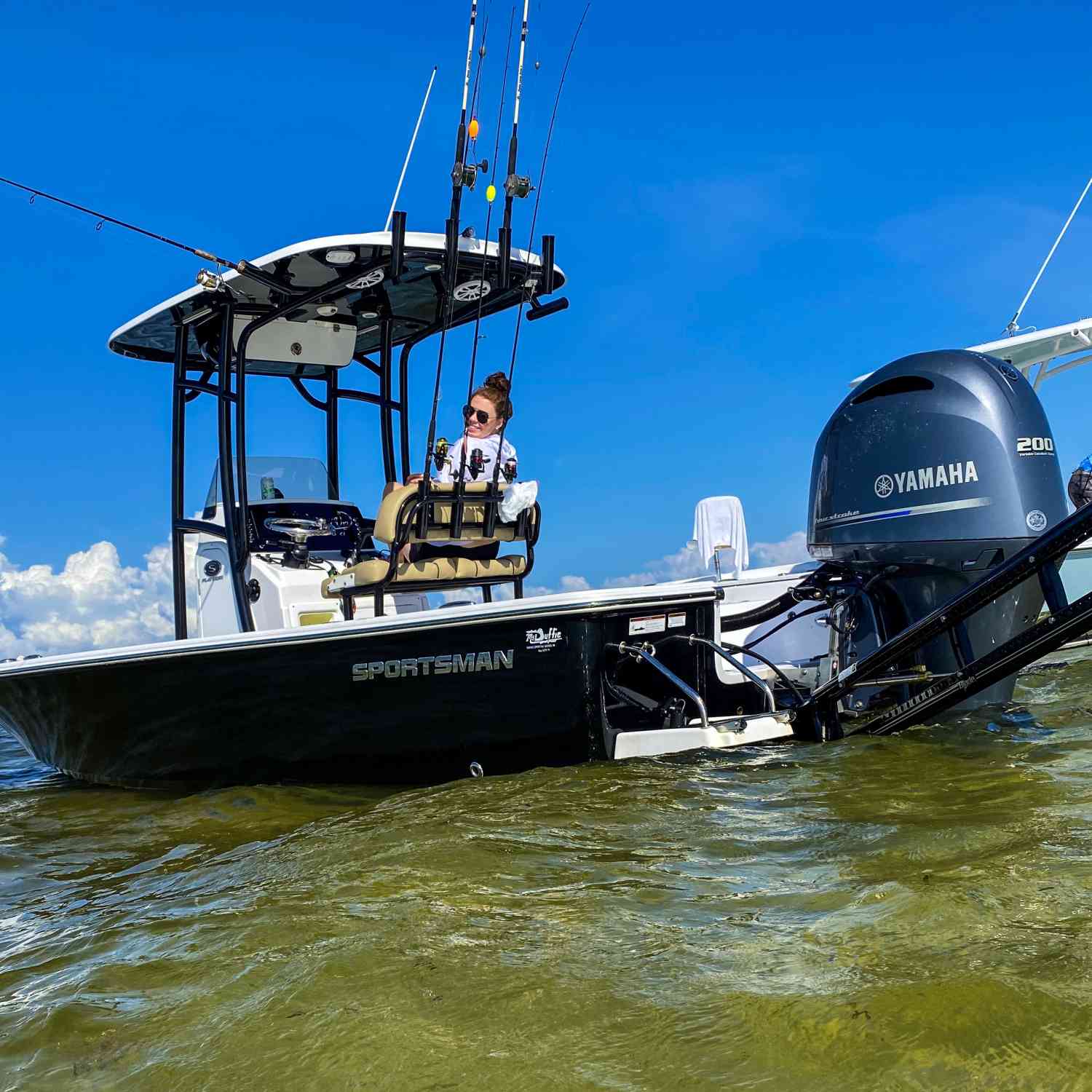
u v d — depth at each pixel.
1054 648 3.24
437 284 5.36
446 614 3.61
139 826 3.71
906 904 1.82
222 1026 1.61
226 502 5.02
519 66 4.48
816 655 4.75
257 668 3.89
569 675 3.53
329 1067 1.43
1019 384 3.68
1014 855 2.06
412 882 2.29
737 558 4.70
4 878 3.11
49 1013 1.77
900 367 3.85
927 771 3.00
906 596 3.84
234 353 5.81
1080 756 3.03
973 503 3.60
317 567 5.21
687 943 1.77
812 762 3.29
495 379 4.88
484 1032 1.49
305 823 3.35
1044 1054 1.26
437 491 4.19
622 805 2.91
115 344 5.91
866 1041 1.34
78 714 4.50
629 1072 1.33
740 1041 1.38
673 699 3.70
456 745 3.73
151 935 2.19
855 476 3.87
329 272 4.98
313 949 1.91
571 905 2.05
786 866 2.20
